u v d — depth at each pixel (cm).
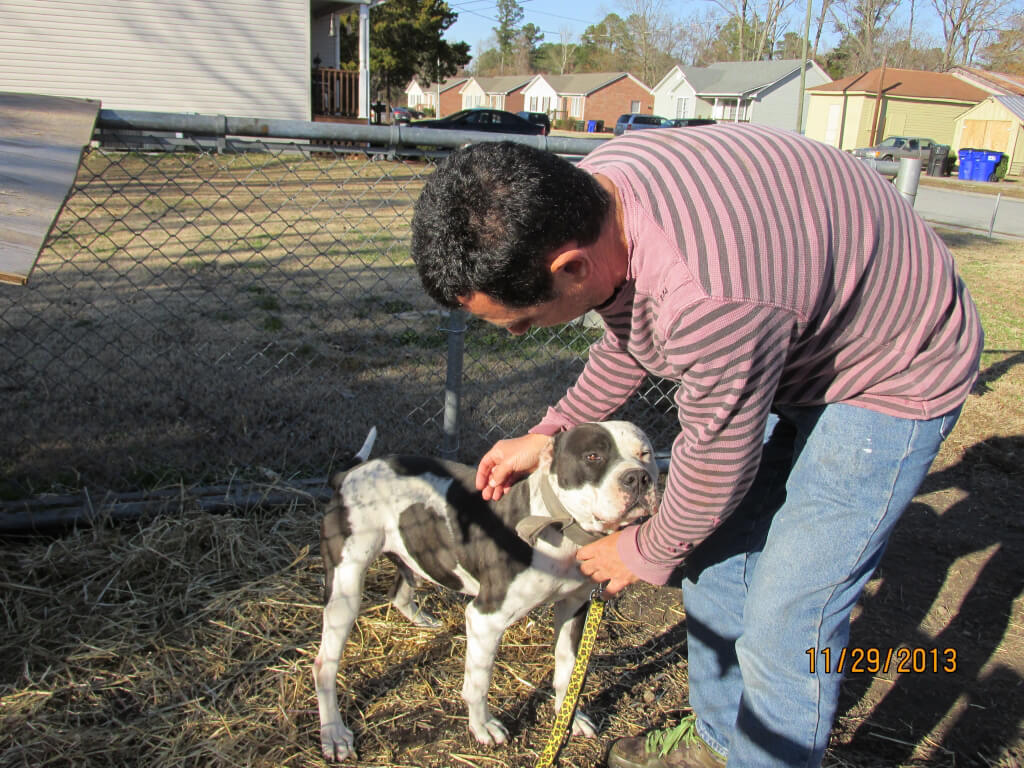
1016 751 251
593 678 274
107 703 244
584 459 203
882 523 178
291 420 416
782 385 177
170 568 300
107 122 288
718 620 222
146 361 476
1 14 1573
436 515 235
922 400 172
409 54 3419
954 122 3672
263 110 1789
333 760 232
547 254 148
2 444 374
